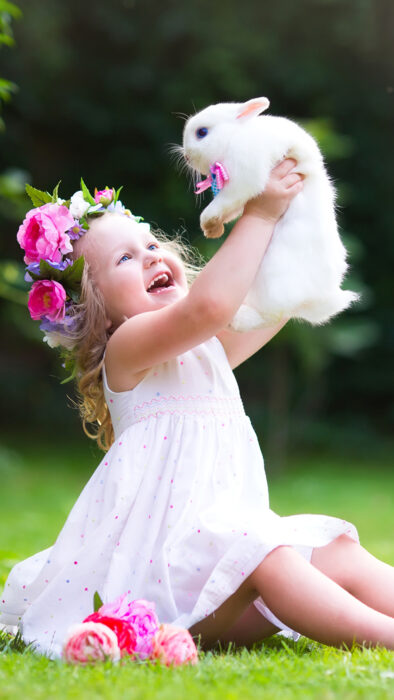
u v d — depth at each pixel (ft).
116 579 8.66
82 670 7.17
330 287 9.06
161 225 47.75
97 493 9.28
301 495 35.29
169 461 9.12
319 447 47.98
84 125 48.01
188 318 8.80
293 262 8.89
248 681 6.87
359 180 50.93
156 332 9.05
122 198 48.98
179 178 47.75
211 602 8.25
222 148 8.97
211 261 8.86
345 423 51.60
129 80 47.93
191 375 9.61
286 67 49.14
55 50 46.32
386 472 42.47
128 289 9.75
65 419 48.03
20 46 45.88
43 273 9.93
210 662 7.56
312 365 42.39
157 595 8.52
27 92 46.80
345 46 49.75
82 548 8.91
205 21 48.14
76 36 47.85
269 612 9.14
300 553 9.33
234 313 8.79
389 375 51.67
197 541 8.57
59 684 6.71
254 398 50.01
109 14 47.24
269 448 43.21
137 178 49.55
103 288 9.89
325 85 49.60
